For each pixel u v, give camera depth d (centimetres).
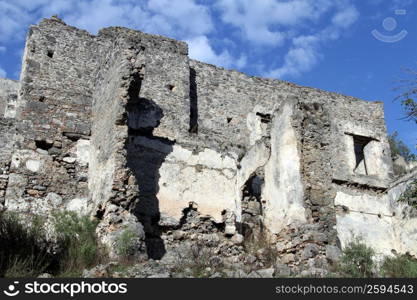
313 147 1410
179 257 1315
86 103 1619
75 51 1689
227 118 1956
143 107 1709
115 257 1162
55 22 1703
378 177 1969
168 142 1625
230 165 1667
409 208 1841
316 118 1459
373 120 2273
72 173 1499
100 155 1430
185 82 1859
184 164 1608
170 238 1468
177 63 1883
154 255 1398
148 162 1559
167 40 1909
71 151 1530
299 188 1348
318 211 1329
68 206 1445
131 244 1187
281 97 2100
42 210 1417
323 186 1365
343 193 1886
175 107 1786
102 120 1480
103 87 1540
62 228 1307
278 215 1400
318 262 1218
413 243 1797
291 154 1406
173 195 1541
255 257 1324
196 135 1684
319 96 2206
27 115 1529
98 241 1259
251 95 2045
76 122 1575
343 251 1289
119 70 1410
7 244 1109
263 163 1539
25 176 1448
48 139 1518
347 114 2233
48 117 1550
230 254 1458
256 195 1700
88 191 1468
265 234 1446
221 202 1594
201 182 1600
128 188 1296
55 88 1602
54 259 1155
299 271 1181
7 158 1457
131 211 1288
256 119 2008
